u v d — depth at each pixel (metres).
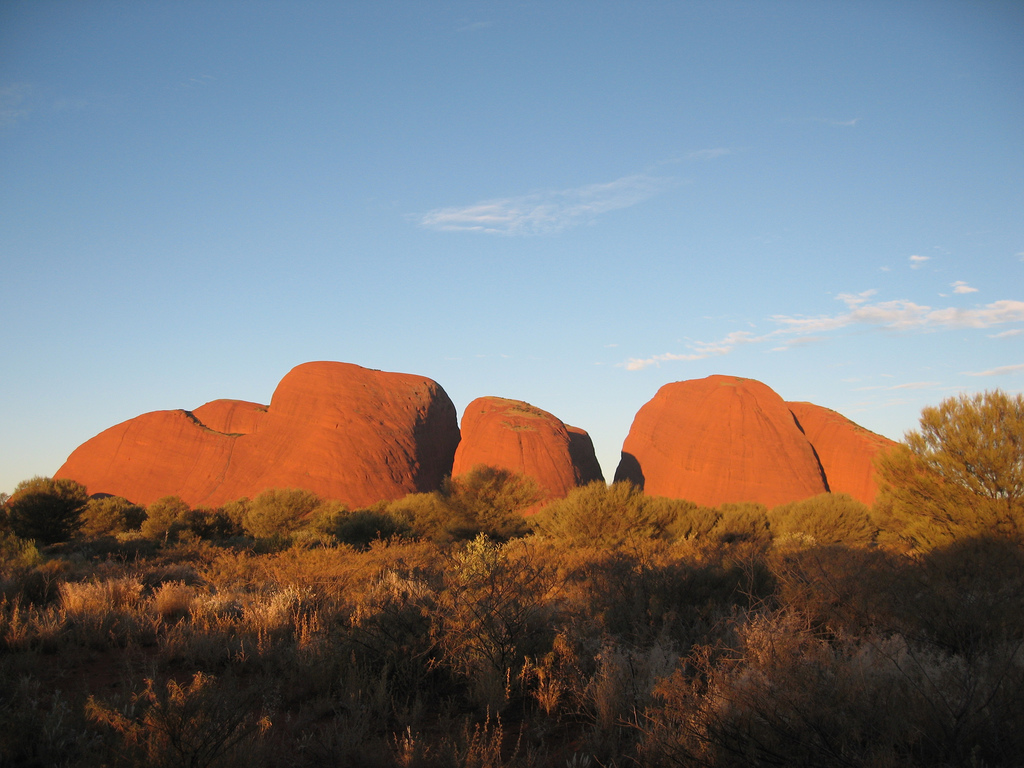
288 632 7.02
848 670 3.91
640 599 6.30
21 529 28.48
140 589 9.35
